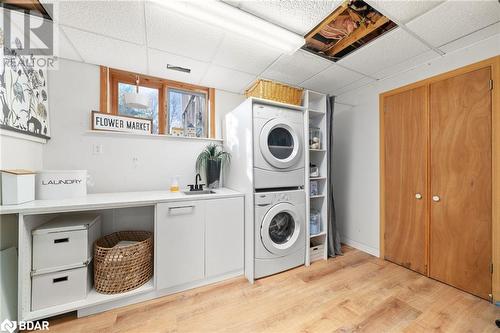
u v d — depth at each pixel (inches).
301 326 56.5
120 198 68.7
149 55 77.5
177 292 71.4
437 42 70.5
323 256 98.9
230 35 65.9
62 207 55.2
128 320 58.2
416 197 85.7
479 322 57.9
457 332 54.6
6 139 55.6
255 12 58.1
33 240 55.4
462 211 73.0
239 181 89.0
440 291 72.4
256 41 69.0
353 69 89.5
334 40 71.7
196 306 64.5
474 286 69.9
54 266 57.2
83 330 54.4
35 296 55.2
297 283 77.5
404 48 74.0
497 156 65.4
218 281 78.2
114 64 83.9
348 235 115.6
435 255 79.9
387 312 61.9
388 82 96.9
